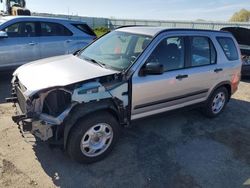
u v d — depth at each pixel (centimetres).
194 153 420
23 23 744
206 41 494
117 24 4519
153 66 374
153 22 3834
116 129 379
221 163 398
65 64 406
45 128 323
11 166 354
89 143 359
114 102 368
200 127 513
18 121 338
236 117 577
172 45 432
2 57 711
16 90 397
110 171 360
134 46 418
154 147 427
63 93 334
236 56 562
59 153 390
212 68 498
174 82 432
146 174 360
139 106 401
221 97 557
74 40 823
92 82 348
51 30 789
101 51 452
